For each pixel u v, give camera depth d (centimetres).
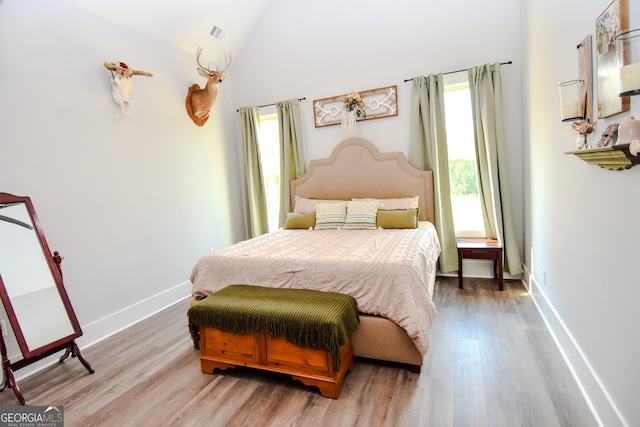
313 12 430
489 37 362
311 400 196
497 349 236
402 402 189
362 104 410
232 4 402
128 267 327
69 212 280
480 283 370
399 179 400
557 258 239
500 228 356
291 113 443
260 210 480
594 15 166
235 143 486
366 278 226
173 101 384
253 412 189
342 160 425
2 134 241
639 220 128
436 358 230
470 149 386
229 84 478
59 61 276
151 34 356
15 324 222
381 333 219
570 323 212
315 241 317
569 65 205
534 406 179
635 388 133
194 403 201
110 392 217
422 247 274
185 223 396
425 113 380
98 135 304
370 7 404
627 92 115
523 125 348
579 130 174
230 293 240
